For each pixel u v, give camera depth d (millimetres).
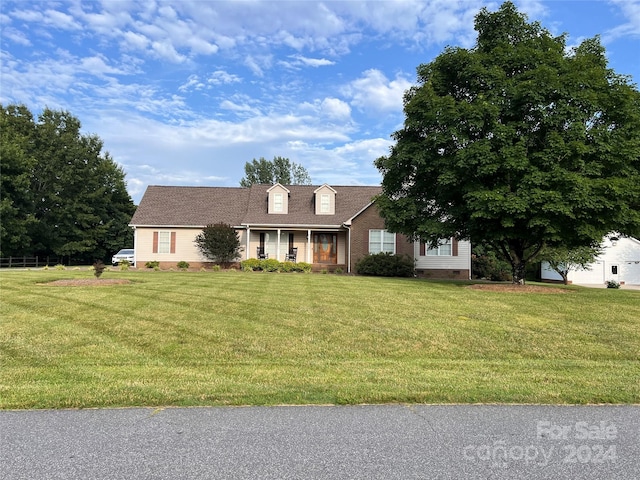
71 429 3762
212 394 4680
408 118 14617
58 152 39344
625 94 12156
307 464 3160
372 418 4082
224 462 3178
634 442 3627
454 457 3305
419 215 15562
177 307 10219
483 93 13305
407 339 7770
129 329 8188
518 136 12648
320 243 27609
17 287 13203
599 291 13688
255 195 29266
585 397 4734
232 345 7246
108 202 44375
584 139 12133
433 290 13367
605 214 11977
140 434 3666
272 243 27594
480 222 13562
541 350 7250
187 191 30547
